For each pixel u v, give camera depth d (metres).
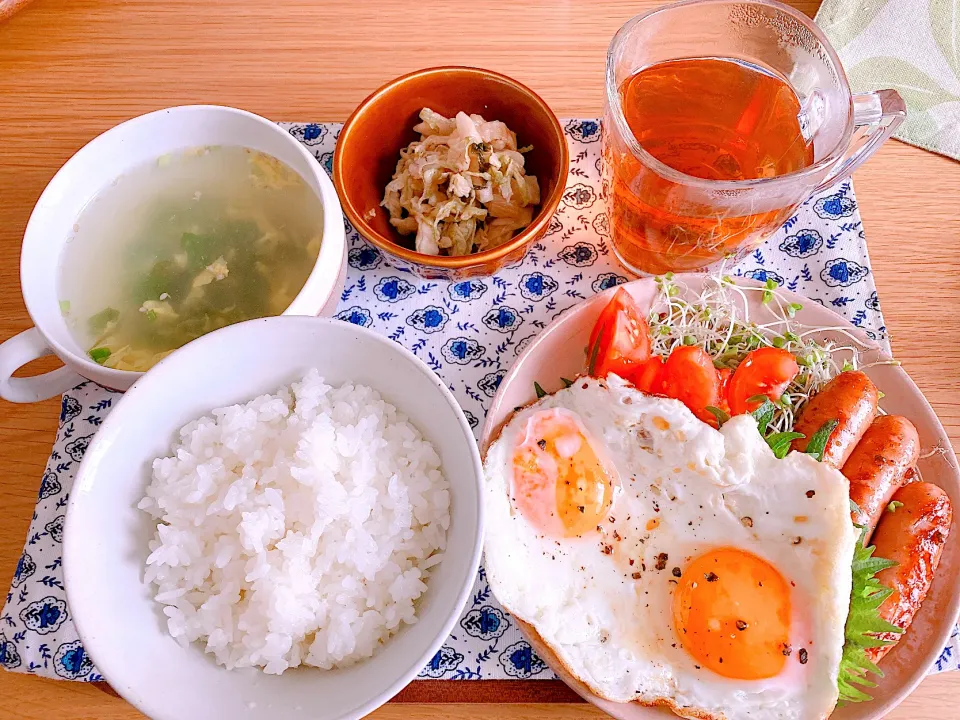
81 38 0.40
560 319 0.31
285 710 0.22
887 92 0.30
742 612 0.25
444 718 0.28
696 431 0.26
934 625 0.27
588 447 0.28
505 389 0.30
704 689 0.26
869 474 0.28
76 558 0.22
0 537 0.30
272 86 0.38
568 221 0.36
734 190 0.27
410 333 0.34
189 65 0.39
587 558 0.28
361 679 0.23
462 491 0.25
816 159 0.29
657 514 0.28
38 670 0.28
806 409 0.30
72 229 0.30
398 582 0.25
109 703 0.28
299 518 0.25
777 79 0.31
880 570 0.27
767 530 0.26
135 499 0.25
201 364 0.25
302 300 0.27
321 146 0.37
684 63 0.32
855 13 0.39
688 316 0.33
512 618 0.28
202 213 0.30
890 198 0.36
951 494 0.29
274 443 0.26
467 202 0.32
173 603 0.24
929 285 0.34
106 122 0.38
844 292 0.34
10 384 0.27
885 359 0.31
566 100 0.38
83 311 0.29
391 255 0.31
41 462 0.31
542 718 0.28
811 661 0.25
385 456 0.26
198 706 0.22
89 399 0.32
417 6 0.40
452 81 0.33
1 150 0.37
